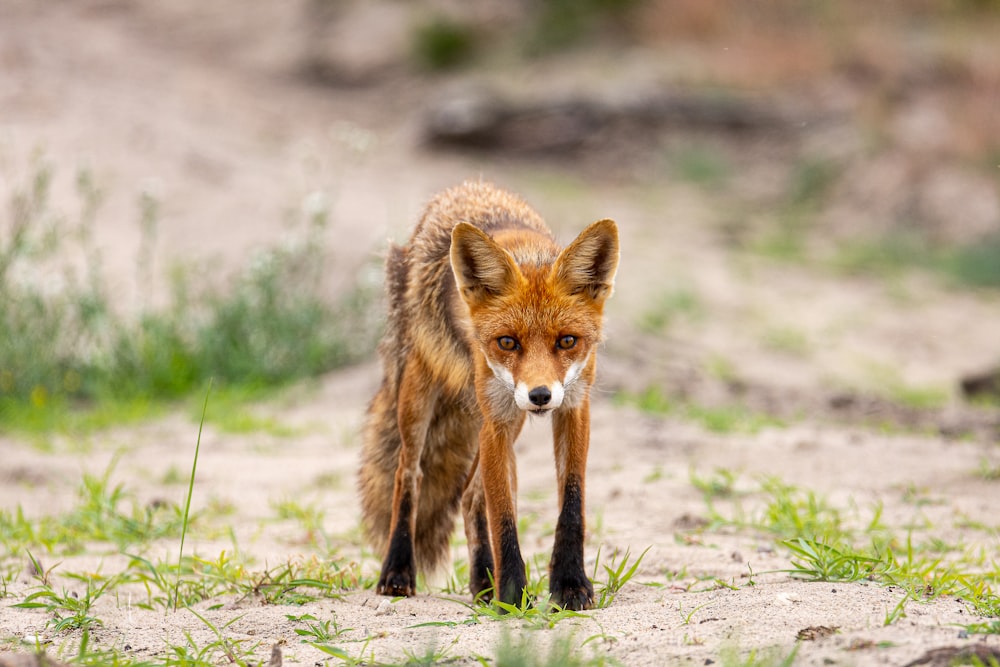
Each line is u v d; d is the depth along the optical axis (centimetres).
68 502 934
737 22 3228
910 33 3092
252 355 1479
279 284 1634
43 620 583
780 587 561
